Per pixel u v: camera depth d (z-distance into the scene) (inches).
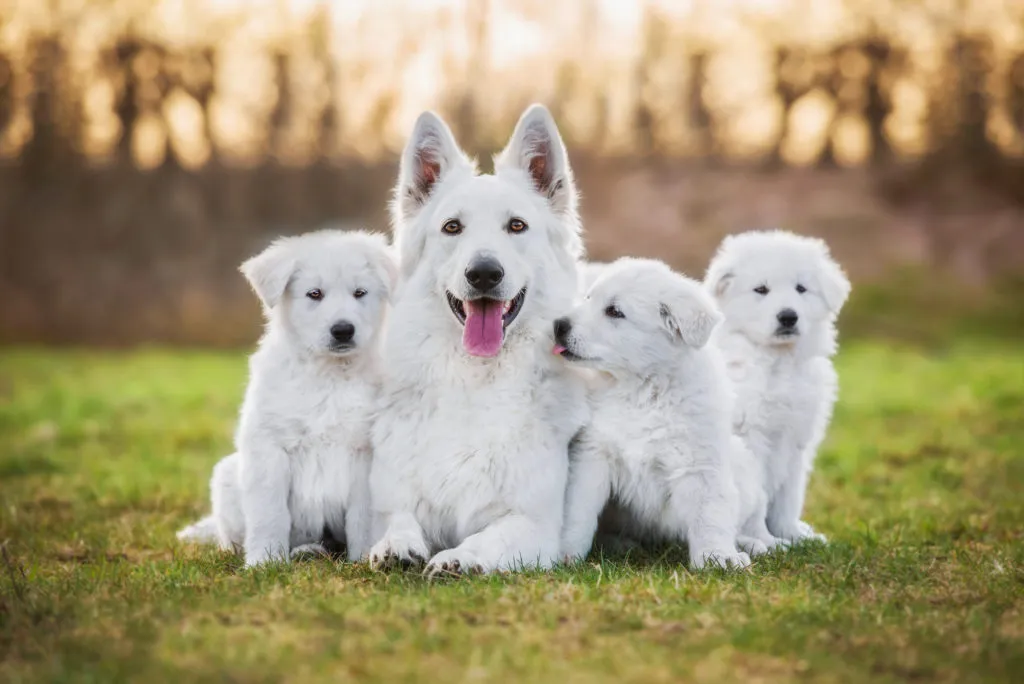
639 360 276.1
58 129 1261.1
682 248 1175.6
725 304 334.3
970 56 1341.0
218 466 298.7
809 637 192.7
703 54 1275.8
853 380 804.6
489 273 258.2
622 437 276.7
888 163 1347.2
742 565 256.4
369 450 279.3
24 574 244.5
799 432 322.3
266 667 174.6
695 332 275.6
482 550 253.1
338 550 288.0
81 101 1266.0
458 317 269.1
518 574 241.9
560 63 1181.7
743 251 341.1
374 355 289.9
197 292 1217.4
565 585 224.2
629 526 293.3
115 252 1246.9
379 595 218.7
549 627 197.3
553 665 177.0
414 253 285.7
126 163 1273.4
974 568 253.8
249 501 273.9
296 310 283.6
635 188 1249.4
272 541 271.9
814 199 1288.1
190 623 197.8
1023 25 1352.1
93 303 1206.9
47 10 1242.0
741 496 294.2
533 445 266.2
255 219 1263.5
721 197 1259.8
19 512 355.6
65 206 1263.5
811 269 335.0
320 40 1211.9
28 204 1256.8
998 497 376.5
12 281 1224.8
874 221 1262.3
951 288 1194.0
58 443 541.6
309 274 286.7
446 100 1115.9
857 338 1098.7
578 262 301.9
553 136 288.2
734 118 1325.0
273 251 296.5
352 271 288.4
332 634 191.9
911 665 179.6
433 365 270.5
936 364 900.0
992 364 888.9
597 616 203.6
